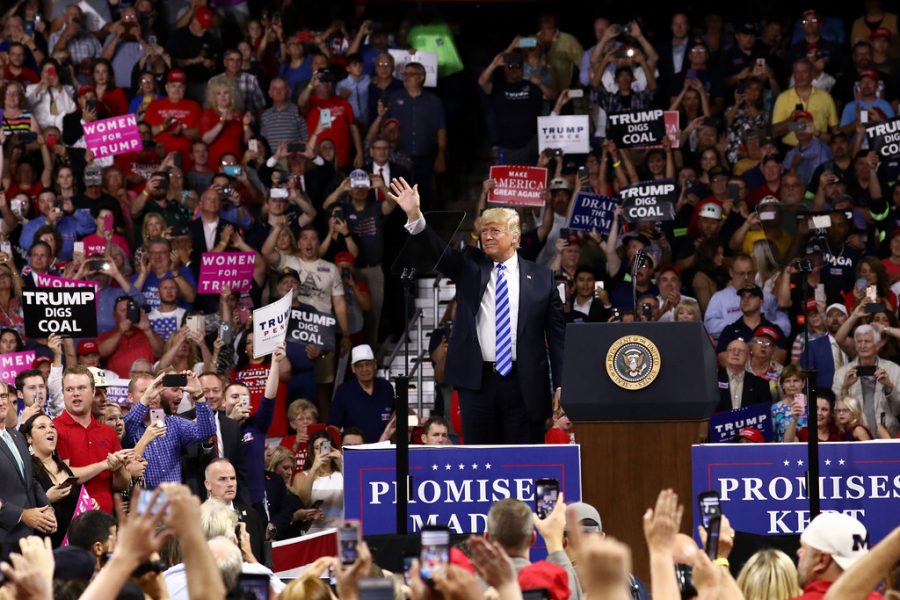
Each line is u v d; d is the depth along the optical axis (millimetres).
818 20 23609
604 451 9148
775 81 22203
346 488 9703
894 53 22766
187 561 5242
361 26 23750
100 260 18016
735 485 9359
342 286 19016
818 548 6496
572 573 7316
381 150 21016
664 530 5680
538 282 10172
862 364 15820
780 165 20188
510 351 10078
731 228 19438
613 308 17531
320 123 21203
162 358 16719
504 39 26234
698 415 9008
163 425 11602
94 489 11891
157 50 23281
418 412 18328
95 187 20156
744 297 17062
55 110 22500
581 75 22922
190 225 19719
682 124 21844
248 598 6684
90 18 24312
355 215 19828
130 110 22703
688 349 9016
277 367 13836
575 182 20312
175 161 20719
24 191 20797
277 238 19047
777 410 13453
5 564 5176
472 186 23203
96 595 5051
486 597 6348
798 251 14438
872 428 15625
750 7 25078
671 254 19391
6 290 17766
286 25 25156
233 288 17922
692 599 6934
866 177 19844
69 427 12062
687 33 23000
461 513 9523
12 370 15008
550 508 8047
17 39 23594
